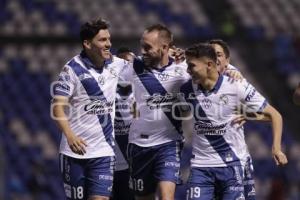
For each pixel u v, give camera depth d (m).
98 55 19.14
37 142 45.31
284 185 43.53
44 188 42.59
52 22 52.03
